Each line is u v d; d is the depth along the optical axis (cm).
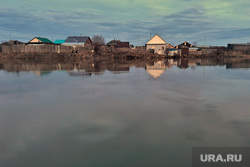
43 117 407
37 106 486
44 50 3791
